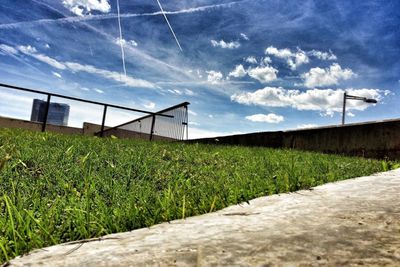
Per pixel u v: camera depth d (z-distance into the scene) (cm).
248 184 215
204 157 373
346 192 148
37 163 250
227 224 105
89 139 480
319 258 68
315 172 262
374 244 74
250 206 146
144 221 139
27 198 163
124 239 100
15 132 499
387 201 117
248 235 88
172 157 356
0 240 106
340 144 597
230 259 71
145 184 210
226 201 173
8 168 219
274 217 108
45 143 362
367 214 100
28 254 92
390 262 64
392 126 511
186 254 76
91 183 201
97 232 128
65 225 130
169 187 183
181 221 127
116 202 167
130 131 1161
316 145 645
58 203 160
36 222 121
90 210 150
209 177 251
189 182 220
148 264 72
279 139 732
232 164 330
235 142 877
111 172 241
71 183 206
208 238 88
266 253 73
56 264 78
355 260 66
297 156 411
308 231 87
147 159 305
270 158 376
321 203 126
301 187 204
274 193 196
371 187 155
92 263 76
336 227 89
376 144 534
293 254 71
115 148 380
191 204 164
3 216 138
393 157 502
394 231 82
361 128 564
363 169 304
